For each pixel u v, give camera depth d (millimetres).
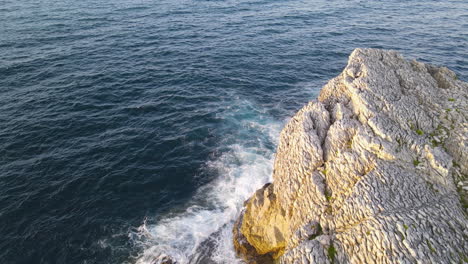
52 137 32312
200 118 36906
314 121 23391
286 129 25891
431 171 18234
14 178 27438
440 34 61750
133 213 25438
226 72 47188
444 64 48219
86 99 38625
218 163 30562
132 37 57688
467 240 15094
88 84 41656
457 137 19953
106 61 48031
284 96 42125
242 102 40375
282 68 49125
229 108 39062
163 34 60031
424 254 14234
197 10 77250
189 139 33531
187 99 40281
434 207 16281
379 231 15188
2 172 27875
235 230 23828
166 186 27969
